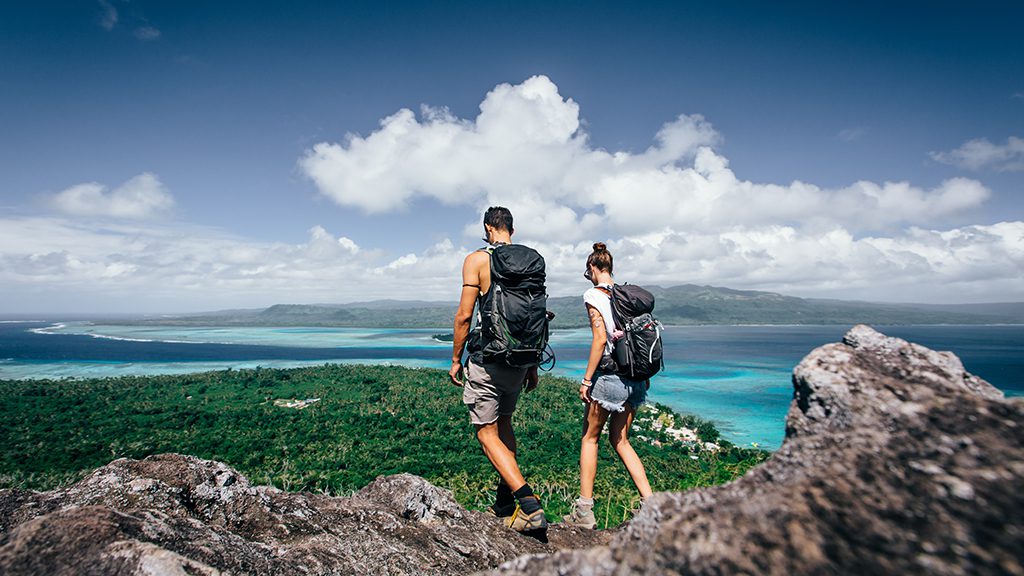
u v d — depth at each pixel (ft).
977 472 5.13
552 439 300.61
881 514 4.96
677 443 273.13
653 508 6.31
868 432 6.18
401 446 316.40
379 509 12.95
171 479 11.34
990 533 4.44
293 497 12.48
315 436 343.26
